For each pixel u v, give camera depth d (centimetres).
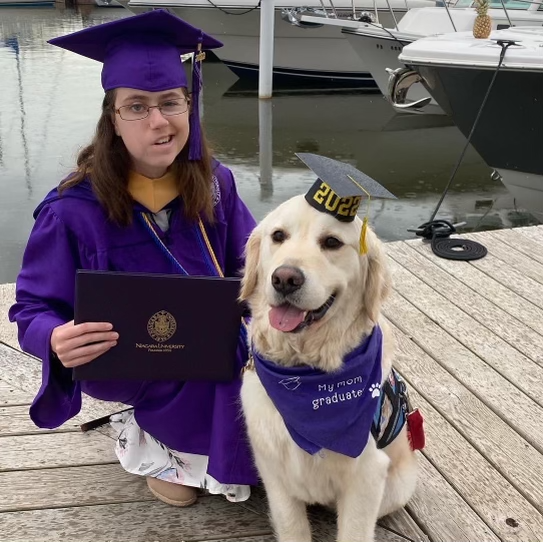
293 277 171
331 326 187
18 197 656
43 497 224
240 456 214
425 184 752
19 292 208
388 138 968
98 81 1279
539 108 581
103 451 248
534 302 377
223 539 211
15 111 1010
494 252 447
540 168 627
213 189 223
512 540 211
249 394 202
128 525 214
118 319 194
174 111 197
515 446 255
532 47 609
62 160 764
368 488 192
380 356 195
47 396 200
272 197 683
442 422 269
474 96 621
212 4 1258
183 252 215
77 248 206
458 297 382
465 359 317
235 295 199
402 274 412
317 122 1071
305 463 192
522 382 298
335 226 182
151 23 188
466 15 971
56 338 191
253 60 1363
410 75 671
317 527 222
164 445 226
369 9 1220
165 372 202
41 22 2366
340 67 1343
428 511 223
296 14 1168
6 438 253
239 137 959
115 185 198
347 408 183
